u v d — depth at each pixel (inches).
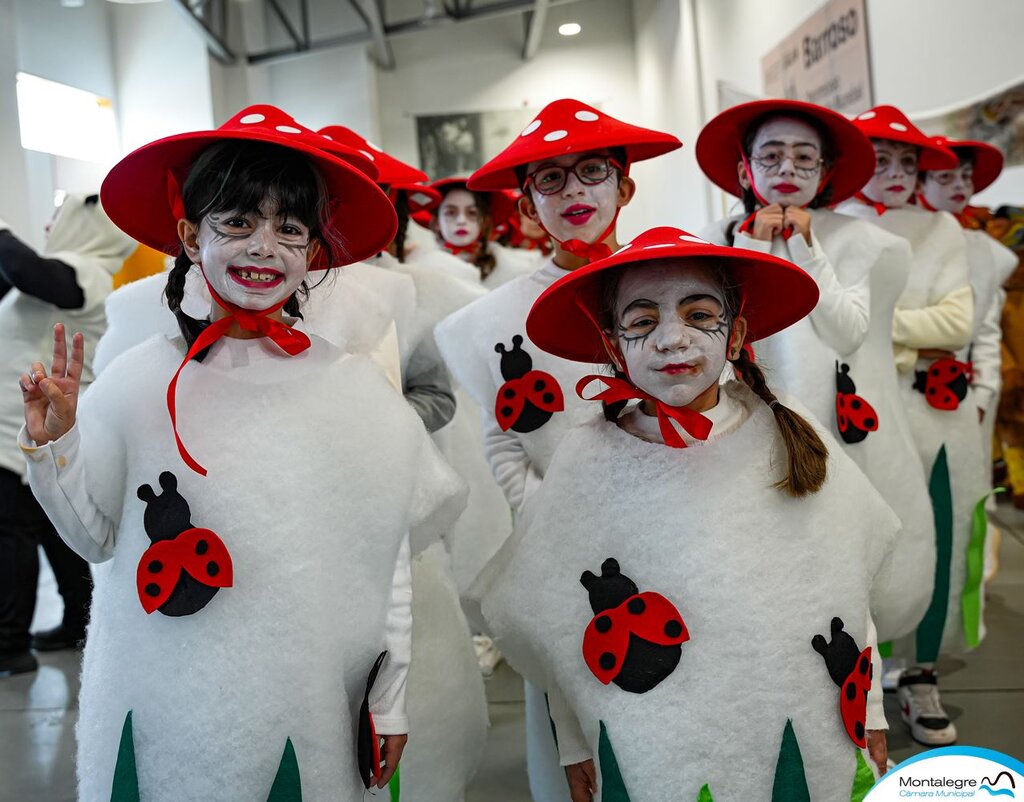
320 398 62.6
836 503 65.1
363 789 64.0
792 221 96.6
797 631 61.8
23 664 154.8
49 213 341.4
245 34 418.6
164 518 59.2
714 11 352.5
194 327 62.4
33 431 58.1
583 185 86.0
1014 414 233.0
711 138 106.6
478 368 89.8
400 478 64.6
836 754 61.7
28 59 336.8
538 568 67.4
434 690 82.0
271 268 59.5
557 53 484.1
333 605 60.9
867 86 237.1
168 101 392.8
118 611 60.1
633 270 63.5
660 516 63.3
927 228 120.3
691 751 61.0
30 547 156.4
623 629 62.5
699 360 61.9
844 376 100.0
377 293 83.9
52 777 116.6
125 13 393.4
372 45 452.1
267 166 59.1
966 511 117.6
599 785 64.4
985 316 138.5
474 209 182.9
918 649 114.9
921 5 212.7
